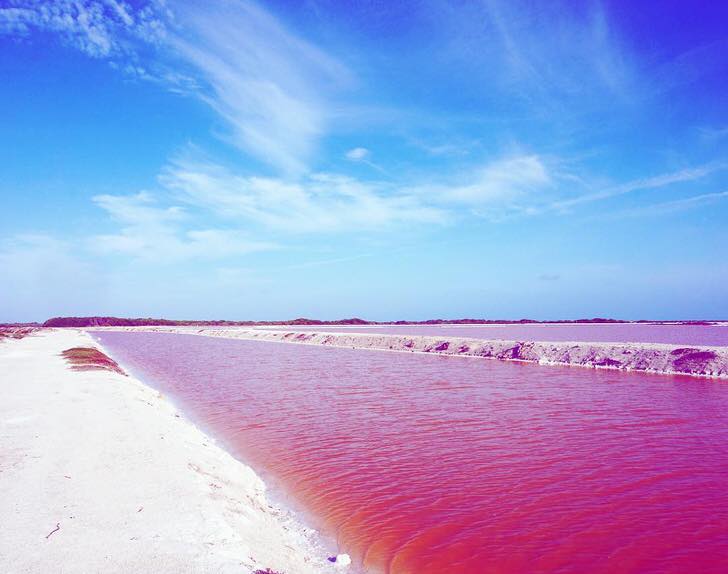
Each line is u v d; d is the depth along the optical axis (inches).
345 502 513.0
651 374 1386.6
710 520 455.5
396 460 647.8
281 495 539.8
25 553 307.3
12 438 582.2
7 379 1124.5
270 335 3897.6
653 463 619.5
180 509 385.7
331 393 1173.7
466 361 1871.3
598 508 486.9
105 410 750.5
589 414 892.0
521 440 732.0
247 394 1186.6
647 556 394.0
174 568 293.6
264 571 314.5
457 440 738.8
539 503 501.7
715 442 705.0
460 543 419.8
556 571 373.4
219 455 634.2
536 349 1843.0
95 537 332.8
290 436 780.6
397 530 446.6
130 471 473.4
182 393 1239.5
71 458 507.2
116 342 3636.8
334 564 385.4
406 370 1612.9
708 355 1366.9
